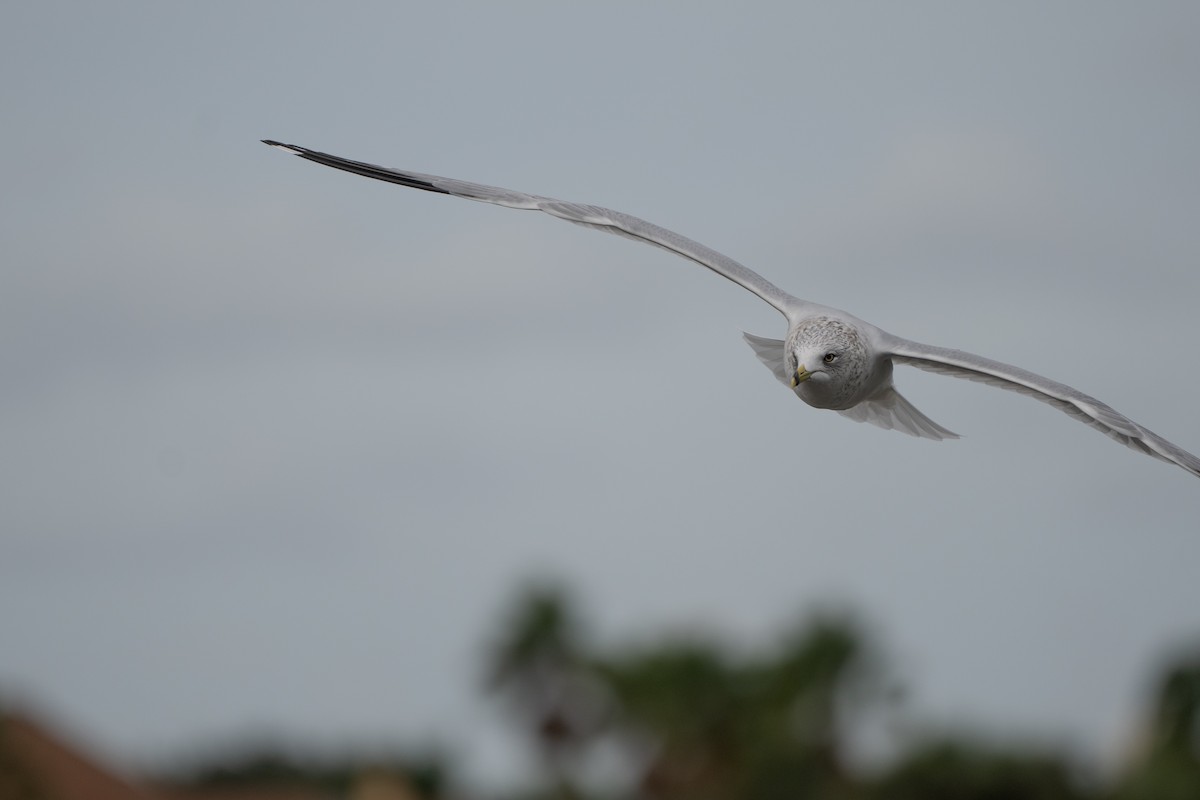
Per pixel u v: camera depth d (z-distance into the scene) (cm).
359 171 1244
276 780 4738
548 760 3322
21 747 2755
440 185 1229
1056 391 1068
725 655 2858
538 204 1197
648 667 2812
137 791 3297
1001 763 2630
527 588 3362
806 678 2728
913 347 1130
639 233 1171
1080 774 2745
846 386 1132
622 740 2878
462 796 3519
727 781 2795
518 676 3362
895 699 2738
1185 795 2705
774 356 1259
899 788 2662
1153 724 2862
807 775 2695
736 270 1166
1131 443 1045
